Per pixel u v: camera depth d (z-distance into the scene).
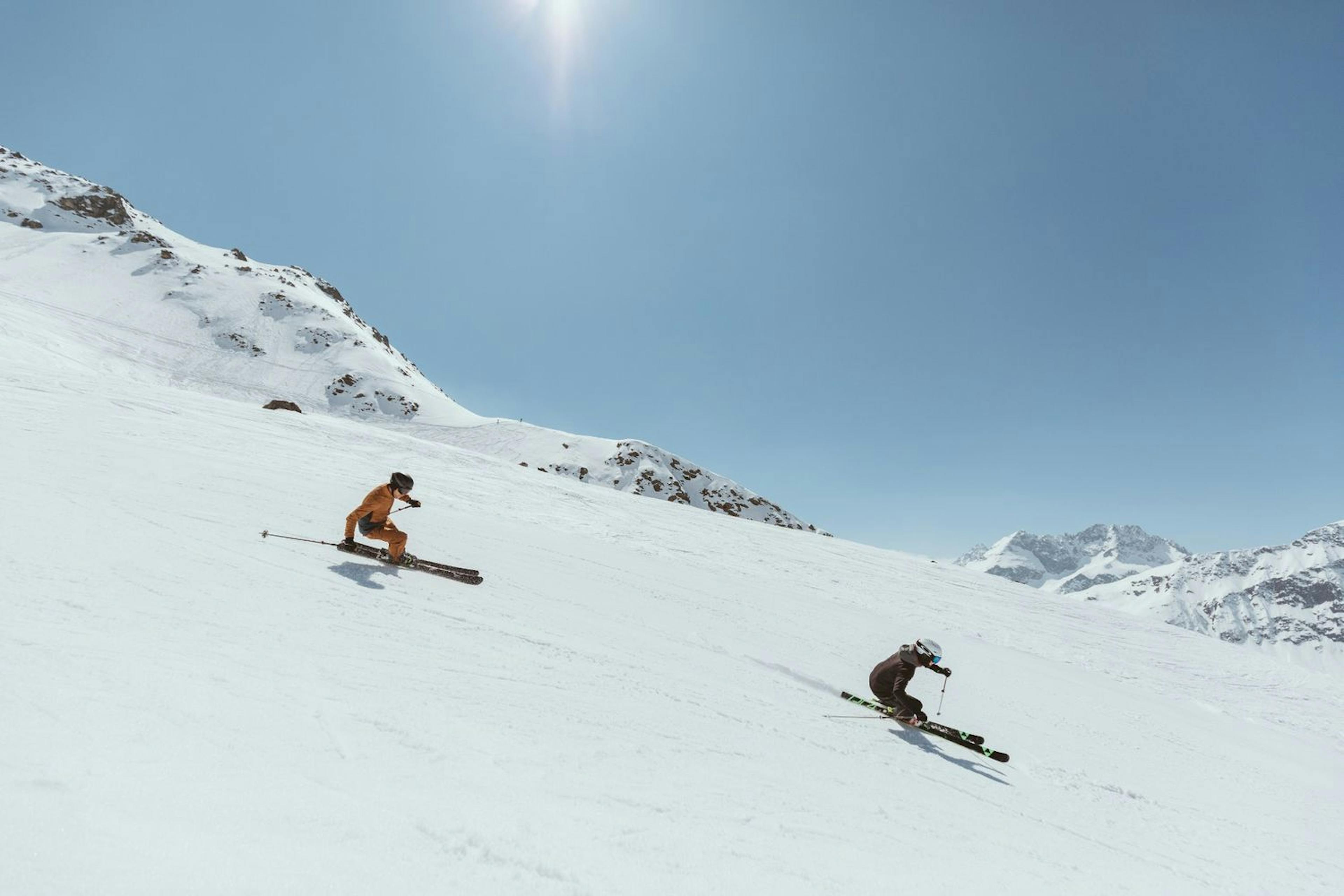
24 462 10.22
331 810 2.61
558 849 2.82
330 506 12.30
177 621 4.77
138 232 144.12
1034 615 23.80
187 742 2.87
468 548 12.45
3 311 71.06
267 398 92.38
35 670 3.19
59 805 2.00
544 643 6.91
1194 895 4.94
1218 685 19.47
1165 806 7.57
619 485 110.06
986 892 3.78
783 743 5.79
